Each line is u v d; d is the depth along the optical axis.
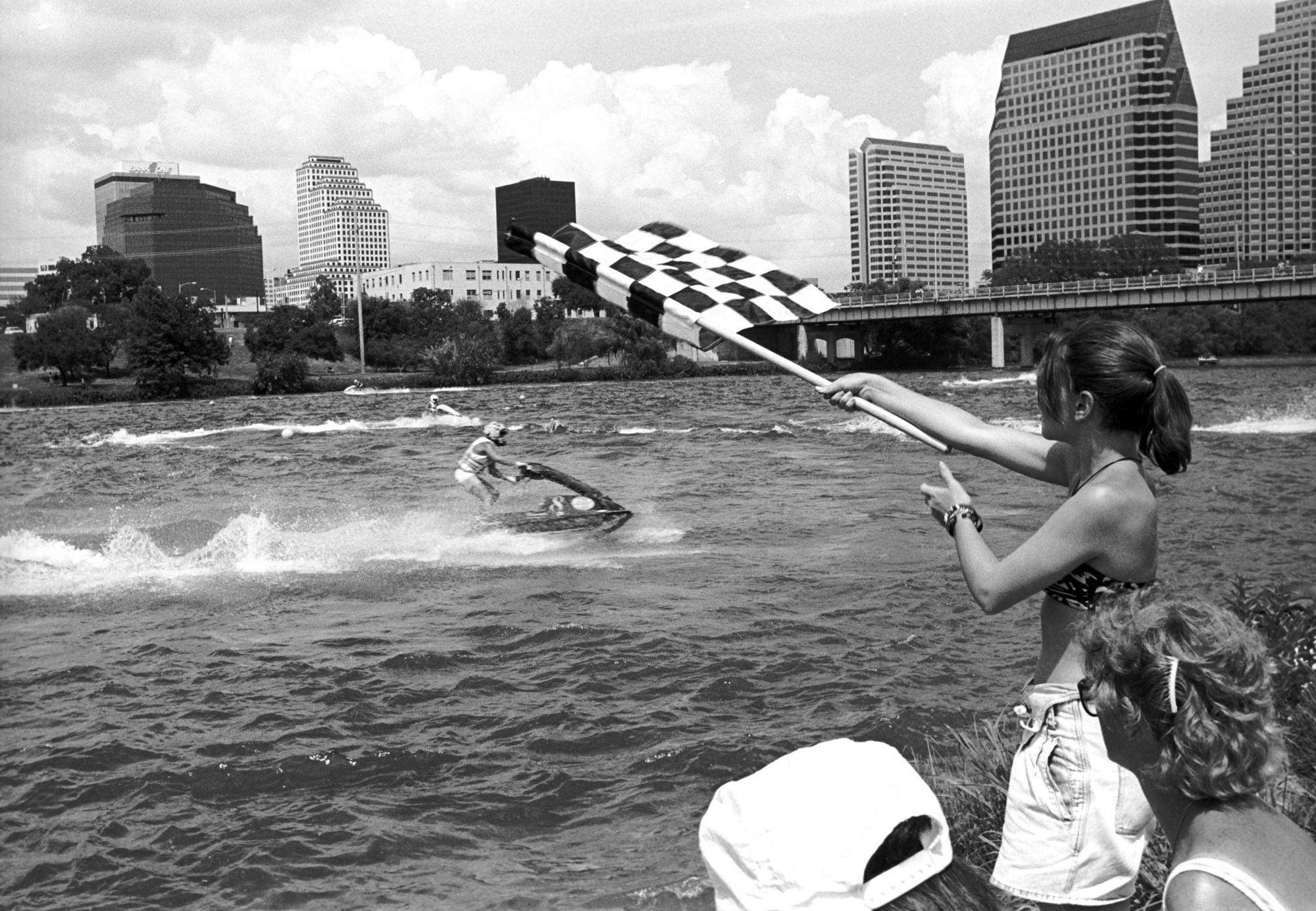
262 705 8.67
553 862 5.85
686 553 15.15
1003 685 8.81
